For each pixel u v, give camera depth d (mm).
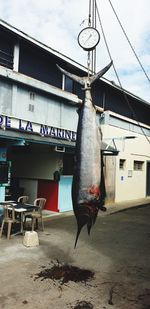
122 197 16109
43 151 12125
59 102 11469
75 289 4754
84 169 3369
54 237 7863
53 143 9641
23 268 5516
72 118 12156
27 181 12570
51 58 10992
